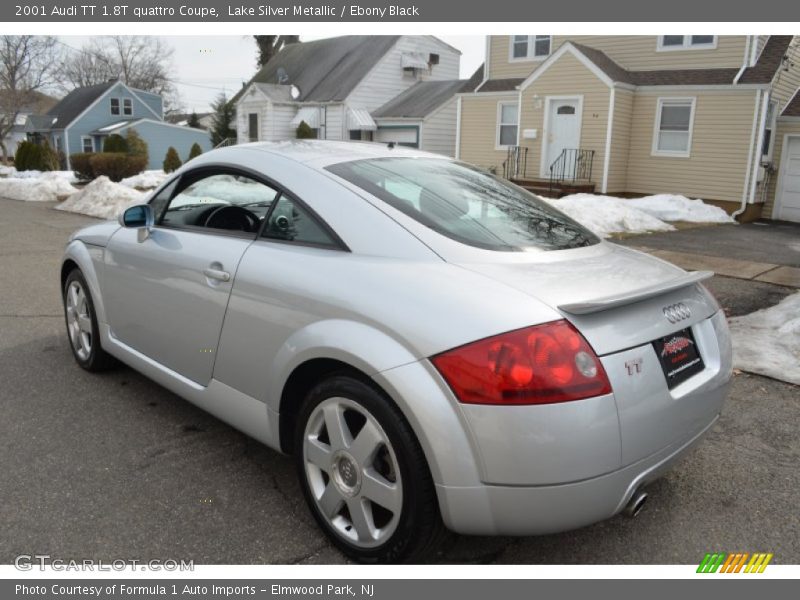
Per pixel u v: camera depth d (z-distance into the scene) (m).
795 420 3.71
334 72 29.33
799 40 16.89
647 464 2.14
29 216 13.58
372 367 2.15
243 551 2.48
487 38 20.78
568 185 17.27
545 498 1.99
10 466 3.05
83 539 2.53
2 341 4.93
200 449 3.27
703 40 16.64
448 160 3.37
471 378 1.99
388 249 2.41
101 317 3.90
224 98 47.19
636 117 17.52
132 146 34.56
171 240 3.26
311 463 2.51
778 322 5.51
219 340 2.88
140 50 64.81
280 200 2.81
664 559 2.49
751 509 2.82
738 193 16.00
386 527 2.27
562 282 2.23
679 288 2.41
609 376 2.02
